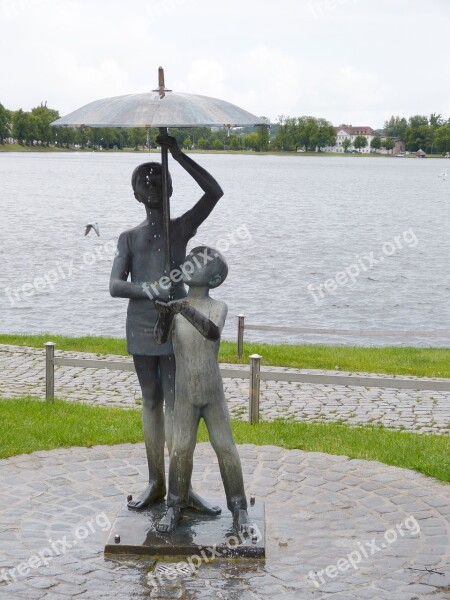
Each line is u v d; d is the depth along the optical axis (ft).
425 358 54.34
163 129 22.85
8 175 367.86
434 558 22.70
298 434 34.40
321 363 51.52
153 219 24.22
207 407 23.44
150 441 25.12
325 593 20.79
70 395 43.27
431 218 195.83
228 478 23.72
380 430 36.04
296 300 90.38
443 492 27.50
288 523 24.93
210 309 23.27
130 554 22.82
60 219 173.27
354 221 184.14
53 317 79.15
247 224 171.42
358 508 26.14
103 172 412.77
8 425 34.68
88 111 22.24
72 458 30.53
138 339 24.22
